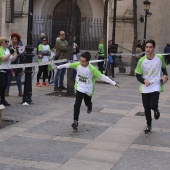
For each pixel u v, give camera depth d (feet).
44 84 48.26
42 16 107.14
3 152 20.53
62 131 25.44
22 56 36.94
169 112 33.47
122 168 18.49
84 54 25.08
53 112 31.73
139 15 100.07
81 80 25.63
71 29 40.98
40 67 47.06
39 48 46.39
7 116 29.43
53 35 105.70
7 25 64.69
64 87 45.32
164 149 21.91
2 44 31.86
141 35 100.48
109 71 59.16
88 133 25.11
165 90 49.29
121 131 25.96
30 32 34.78
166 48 101.50
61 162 19.13
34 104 35.01
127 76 67.41
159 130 26.53
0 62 31.35
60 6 107.14
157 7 100.22
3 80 32.12
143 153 21.03
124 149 21.70
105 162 19.33
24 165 18.56
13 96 39.01
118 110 33.63
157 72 24.49
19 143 22.33
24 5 100.27
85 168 18.35
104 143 22.84
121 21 96.99
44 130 25.57
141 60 24.57
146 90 24.52
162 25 103.50
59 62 40.06
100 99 39.65
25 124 27.09
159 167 18.79
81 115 30.78
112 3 96.84
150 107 24.56
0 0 60.18
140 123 28.58
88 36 103.86
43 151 20.89
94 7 104.42
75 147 21.83
